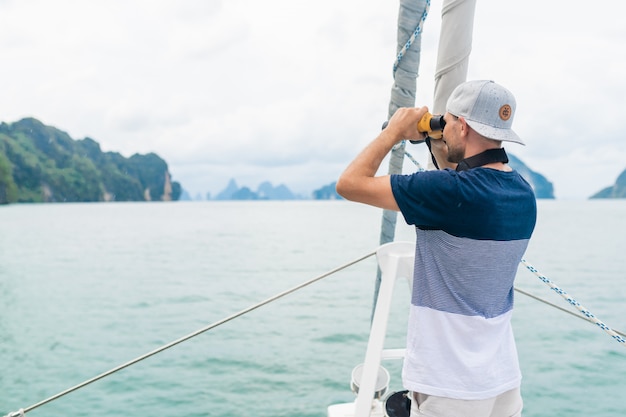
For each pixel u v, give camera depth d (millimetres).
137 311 18141
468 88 1774
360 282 22859
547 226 69188
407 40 2463
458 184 1656
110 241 49781
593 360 11250
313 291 20609
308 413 8703
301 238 52031
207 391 9750
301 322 15211
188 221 93062
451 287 1742
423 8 2418
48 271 28844
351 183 1780
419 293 1800
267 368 11016
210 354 12078
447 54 2418
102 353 12883
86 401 9445
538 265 29188
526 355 11695
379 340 2107
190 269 28891
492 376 1757
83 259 34562
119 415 8781
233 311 17812
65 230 67438
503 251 1706
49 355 12742
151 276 26547
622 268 27594
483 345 1757
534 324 14578
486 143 1762
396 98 2559
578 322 14758
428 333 1768
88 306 19172
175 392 9766
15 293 22203
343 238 51844
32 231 65312
